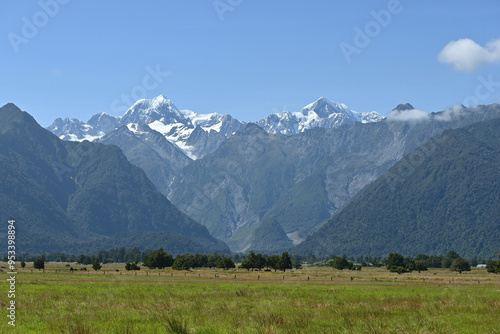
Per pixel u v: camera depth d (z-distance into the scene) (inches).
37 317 1887.3
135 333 1567.4
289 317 1893.5
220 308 2165.4
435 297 3029.0
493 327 1712.6
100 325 1674.5
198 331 1608.0
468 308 2251.5
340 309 2185.0
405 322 1758.1
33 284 4057.6
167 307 2142.0
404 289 4001.0
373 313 2063.2
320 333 1600.6
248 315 1919.3
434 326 1686.8
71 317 1861.5
